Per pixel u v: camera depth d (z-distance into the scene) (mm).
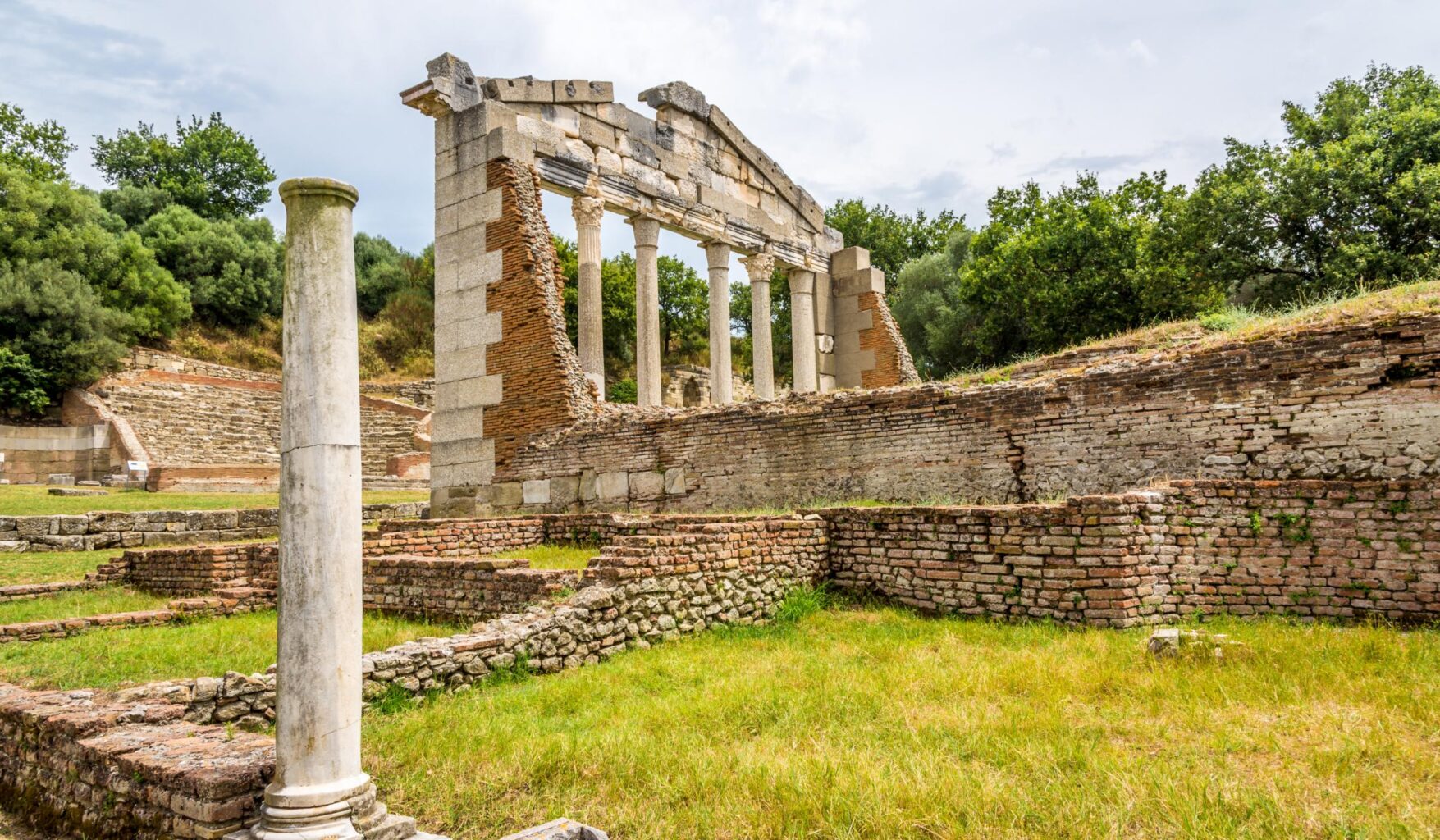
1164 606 9641
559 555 14094
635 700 7438
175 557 14500
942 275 42656
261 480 30391
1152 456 12289
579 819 5035
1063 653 8211
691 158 24203
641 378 22484
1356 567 9266
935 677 7566
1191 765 5340
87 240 41531
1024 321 33969
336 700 4621
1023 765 5457
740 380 51156
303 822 4367
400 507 24766
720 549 10633
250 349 49344
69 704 6461
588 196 21438
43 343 34781
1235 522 9891
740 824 4848
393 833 4660
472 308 20594
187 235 49938
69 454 33188
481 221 20391
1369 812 4602
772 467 16719
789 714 6711
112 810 5164
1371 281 24562
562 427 19266
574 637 8938
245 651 9570
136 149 58594
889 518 11562
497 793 5477
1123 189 32281
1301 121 29328
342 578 4738
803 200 27875
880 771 5348
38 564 16844
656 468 18172
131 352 39625
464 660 8023
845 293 28453
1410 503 9102
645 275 22688
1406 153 26172
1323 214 26734
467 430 20625
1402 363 10273
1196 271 28484
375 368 52625
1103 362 13492
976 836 4539
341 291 4984
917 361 42719
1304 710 6215
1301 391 11023
